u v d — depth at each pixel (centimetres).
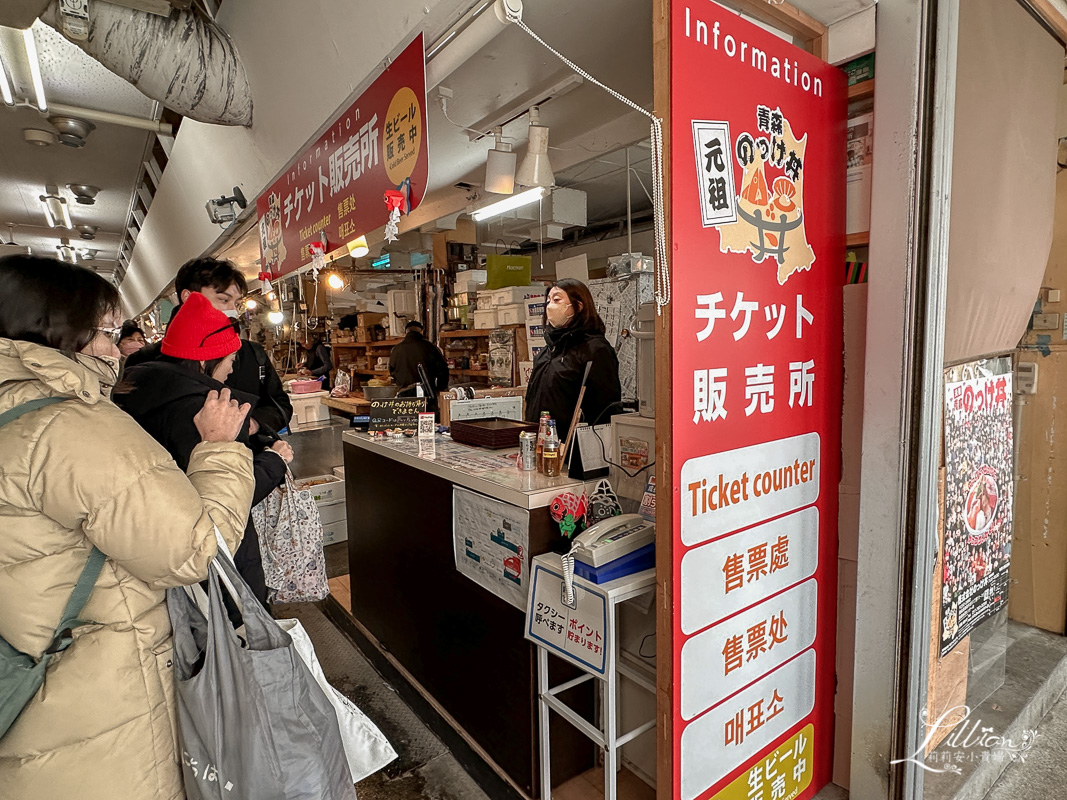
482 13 143
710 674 139
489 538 182
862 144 160
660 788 137
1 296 102
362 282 701
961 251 162
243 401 164
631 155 464
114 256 888
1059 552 260
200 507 99
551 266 860
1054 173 209
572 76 213
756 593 148
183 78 247
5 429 91
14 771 93
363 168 194
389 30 167
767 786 158
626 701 184
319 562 194
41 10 197
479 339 569
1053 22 192
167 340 150
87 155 436
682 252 122
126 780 99
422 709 221
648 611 172
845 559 172
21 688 91
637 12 170
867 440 157
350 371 728
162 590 104
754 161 136
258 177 308
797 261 149
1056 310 251
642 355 177
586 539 150
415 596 229
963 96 154
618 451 186
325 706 113
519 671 175
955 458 173
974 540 188
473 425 246
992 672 215
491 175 244
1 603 91
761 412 144
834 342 164
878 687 160
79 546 95
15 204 561
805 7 149
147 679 102
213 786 104
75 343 108
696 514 131
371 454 258
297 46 212
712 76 125
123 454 92
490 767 191
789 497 154
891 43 145
